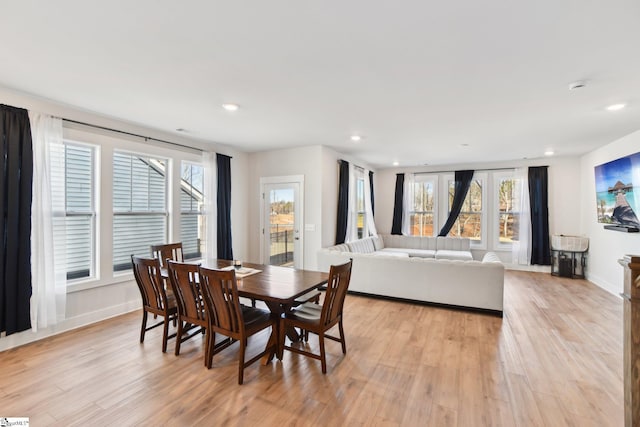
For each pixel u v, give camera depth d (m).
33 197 2.99
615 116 3.46
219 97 2.97
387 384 2.32
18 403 2.08
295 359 2.71
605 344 3.00
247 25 1.80
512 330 3.34
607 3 1.56
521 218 6.48
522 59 2.18
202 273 2.41
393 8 1.63
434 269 4.09
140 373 2.45
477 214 7.04
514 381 2.36
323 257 4.87
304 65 2.31
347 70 2.38
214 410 2.02
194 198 4.88
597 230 5.34
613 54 2.08
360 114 3.46
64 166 3.27
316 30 1.85
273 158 5.69
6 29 1.83
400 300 4.31
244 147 5.45
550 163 6.30
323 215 5.31
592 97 2.89
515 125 3.86
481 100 2.99
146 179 4.18
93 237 3.60
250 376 2.42
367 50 2.08
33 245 2.98
